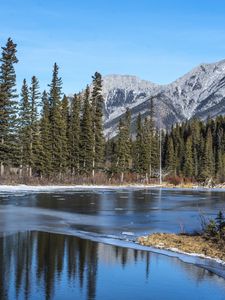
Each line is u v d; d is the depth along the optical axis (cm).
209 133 13750
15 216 3278
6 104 7044
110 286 1553
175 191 7769
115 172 10131
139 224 3036
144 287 1559
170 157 12238
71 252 2025
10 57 7100
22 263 1800
